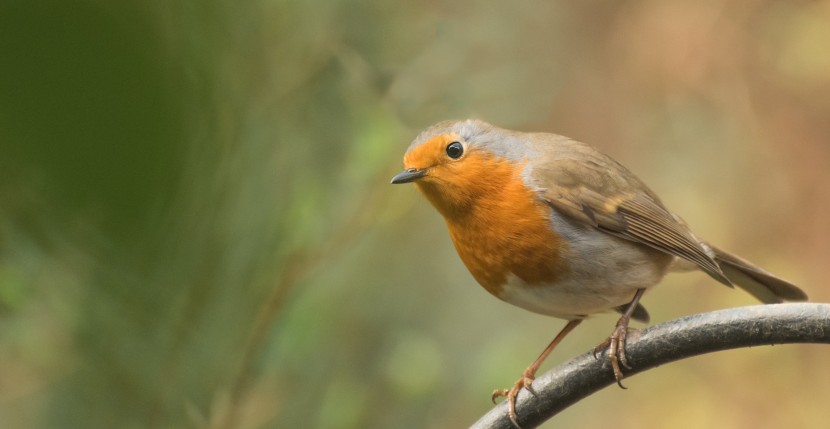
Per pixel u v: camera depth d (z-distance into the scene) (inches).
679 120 629.9
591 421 561.0
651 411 579.2
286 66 193.2
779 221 650.2
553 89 430.6
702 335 191.3
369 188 305.4
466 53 343.3
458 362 423.2
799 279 636.1
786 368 600.7
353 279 366.6
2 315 228.4
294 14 195.2
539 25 524.7
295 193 248.5
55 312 200.2
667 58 637.9
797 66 651.5
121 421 164.6
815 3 653.9
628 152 624.7
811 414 593.3
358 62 302.5
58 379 239.6
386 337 375.6
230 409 256.5
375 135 305.0
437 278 437.1
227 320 130.3
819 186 655.8
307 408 326.0
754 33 651.5
